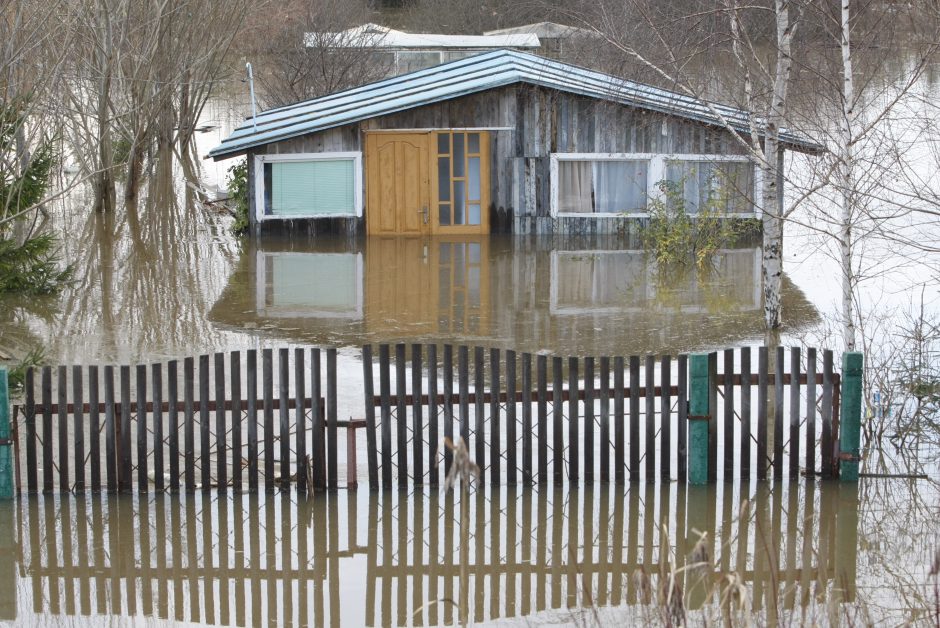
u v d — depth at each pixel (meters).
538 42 45.94
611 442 11.69
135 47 29.92
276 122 27.53
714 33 15.73
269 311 17.91
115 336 16.08
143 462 10.30
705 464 10.38
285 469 10.37
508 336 15.93
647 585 6.87
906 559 9.10
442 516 10.08
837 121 14.40
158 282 20.56
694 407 10.31
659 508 10.14
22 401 12.20
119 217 28.67
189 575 9.14
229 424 12.12
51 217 27.97
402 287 20.00
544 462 10.33
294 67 41.03
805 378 10.57
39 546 9.51
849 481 10.56
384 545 9.62
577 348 15.16
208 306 18.34
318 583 9.02
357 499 10.28
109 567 9.23
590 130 25.83
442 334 16.14
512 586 8.89
